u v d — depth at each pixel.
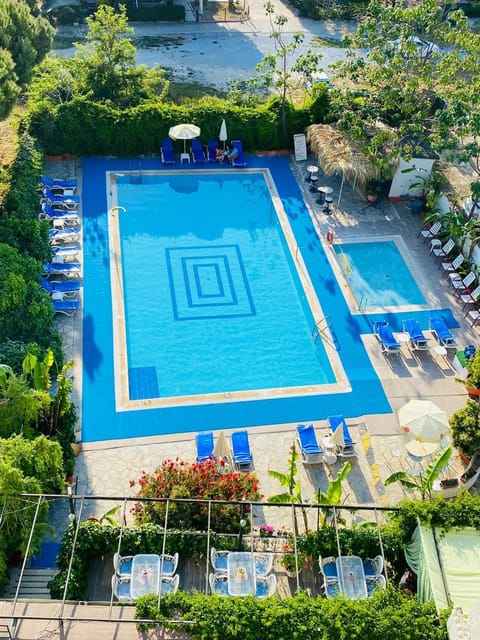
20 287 27.12
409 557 19.72
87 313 31.31
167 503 19.20
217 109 42.38
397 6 44.47
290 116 42.81
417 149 37.56
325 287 33.47
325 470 24.94
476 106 39.00
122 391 27.70
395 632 16.42
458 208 36.59
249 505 21.22
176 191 40.06
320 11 63.22
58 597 19.03
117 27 43.31
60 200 37.84
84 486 23.89
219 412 27.05
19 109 46.03
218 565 20.12
